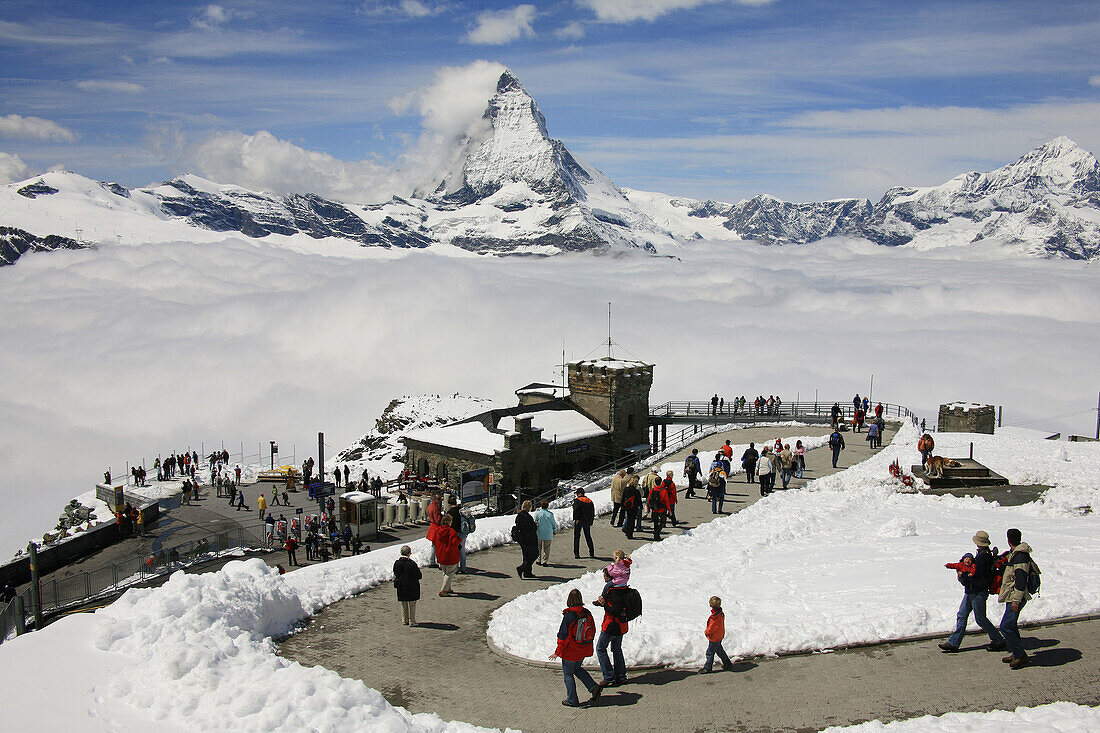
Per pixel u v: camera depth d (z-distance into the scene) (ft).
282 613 67.56
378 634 65.62
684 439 210.18
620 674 54.49
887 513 106.11
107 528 166.61
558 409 249.14
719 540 91.81
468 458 217.97
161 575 126.62
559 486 195.93
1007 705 48.47
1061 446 170.81
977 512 106.22
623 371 242.99
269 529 163.63
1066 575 69.05
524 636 62.75
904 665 54.70
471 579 80.94
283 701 45.96
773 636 59.06
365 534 151.84
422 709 51.88
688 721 48.98
